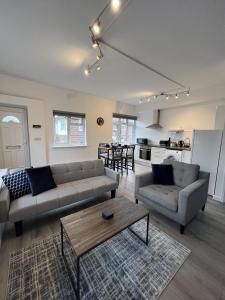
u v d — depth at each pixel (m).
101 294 1.19
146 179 2.58
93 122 5.32
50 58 2.65
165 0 1.44
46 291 1.20
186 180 2.45
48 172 2.41
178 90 4.39
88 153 5.30
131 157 5.24
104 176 3.05
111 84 3.98
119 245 1.70
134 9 1.54
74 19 1.71
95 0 1.45
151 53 2.41
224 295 1.20
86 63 2.82
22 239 1.76
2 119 3.69
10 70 3.24
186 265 1.46
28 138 4.05
